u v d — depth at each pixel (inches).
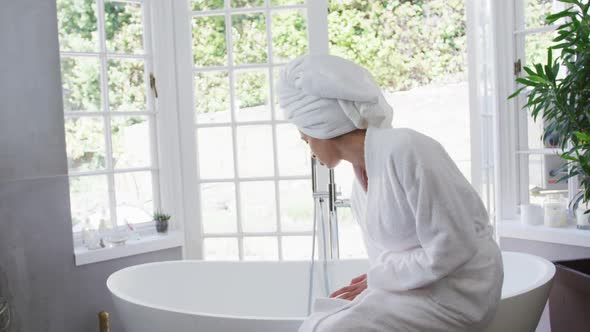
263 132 127.8
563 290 89.7
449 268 50.0
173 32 126.6
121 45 122.2
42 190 98.5
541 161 117.1
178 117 127.6
